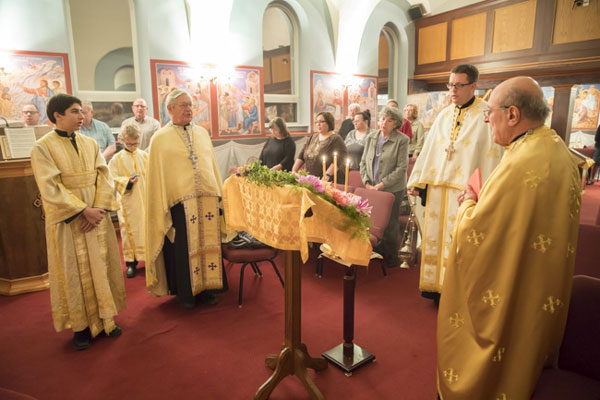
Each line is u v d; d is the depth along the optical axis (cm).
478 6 812
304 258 179
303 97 823
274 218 205
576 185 158
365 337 290
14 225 368
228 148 711
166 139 320
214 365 258
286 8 782
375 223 388
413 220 420
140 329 305
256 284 391
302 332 297
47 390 235
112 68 625
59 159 262
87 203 273
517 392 158
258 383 239
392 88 990
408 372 249
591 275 214
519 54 755
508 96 162
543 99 161
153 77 620
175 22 630
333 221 196
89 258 278
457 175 305
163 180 315
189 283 332
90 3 592
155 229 321
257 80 727
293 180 204
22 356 271
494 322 160
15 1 506
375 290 372
